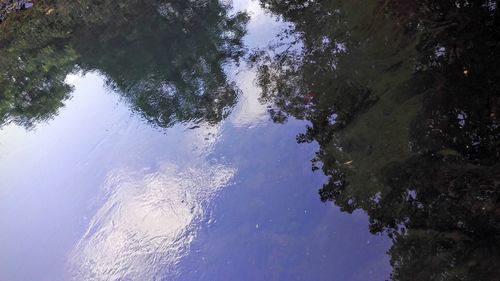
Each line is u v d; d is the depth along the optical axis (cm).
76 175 914
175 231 707
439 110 612
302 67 880
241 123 831
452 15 708
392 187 587
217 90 952
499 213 489
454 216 516
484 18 665
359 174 633
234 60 1025
